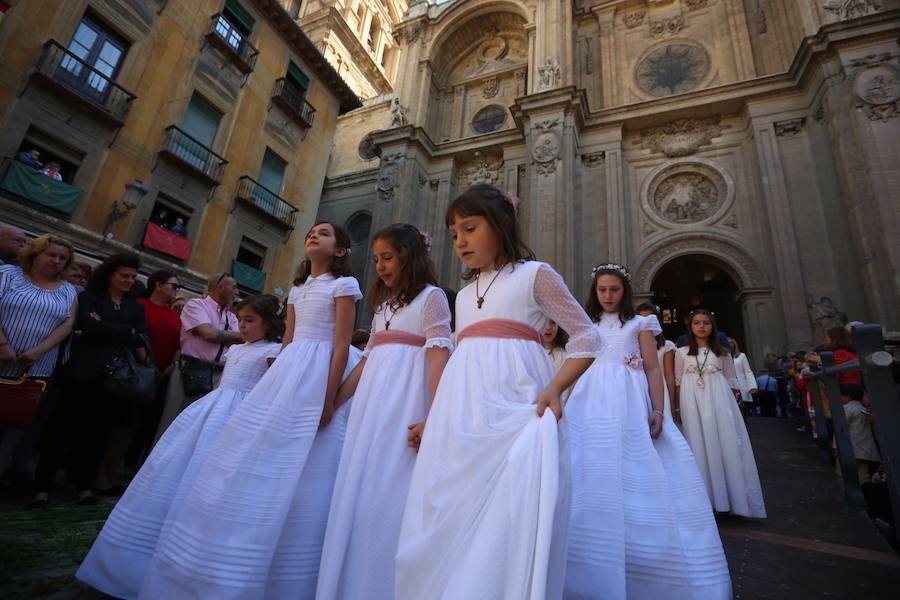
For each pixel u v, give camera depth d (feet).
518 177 58.08
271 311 8.98
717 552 6.31
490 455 4.27
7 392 8.98
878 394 7.36
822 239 41.45
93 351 11.55
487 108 67.46
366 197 73.36
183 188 40.06
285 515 5.70
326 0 89.97
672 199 50.85
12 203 29.27
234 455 5.88
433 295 6.50
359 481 5.52
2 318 10.73
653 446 7.32
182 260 39.17
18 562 7.09
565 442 4.41
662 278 68.44
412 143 63.10
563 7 60.95
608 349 8.64
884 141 37.63
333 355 6.95
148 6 38.24
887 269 35.12
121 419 12.22
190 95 41.16
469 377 4.91
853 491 12.35
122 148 35.81
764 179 45.19
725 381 13.04
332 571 5.00
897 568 8.40
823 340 37.58
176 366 13.71
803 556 9.05
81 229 32.60
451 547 4.01
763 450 21.50
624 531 6.14
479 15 68.64
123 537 6.43
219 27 44.39
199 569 5.16
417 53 70.95
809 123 45.24
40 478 10.41
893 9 39.93
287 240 50.47
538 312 5.31
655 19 58.85
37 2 31.55
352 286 7.31
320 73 57.16
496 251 5.58
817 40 43.27
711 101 50.01
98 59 35.04
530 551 3.53
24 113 30.60
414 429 5.61
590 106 58.39
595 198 52.70
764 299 43.09
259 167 47.70
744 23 53.01
